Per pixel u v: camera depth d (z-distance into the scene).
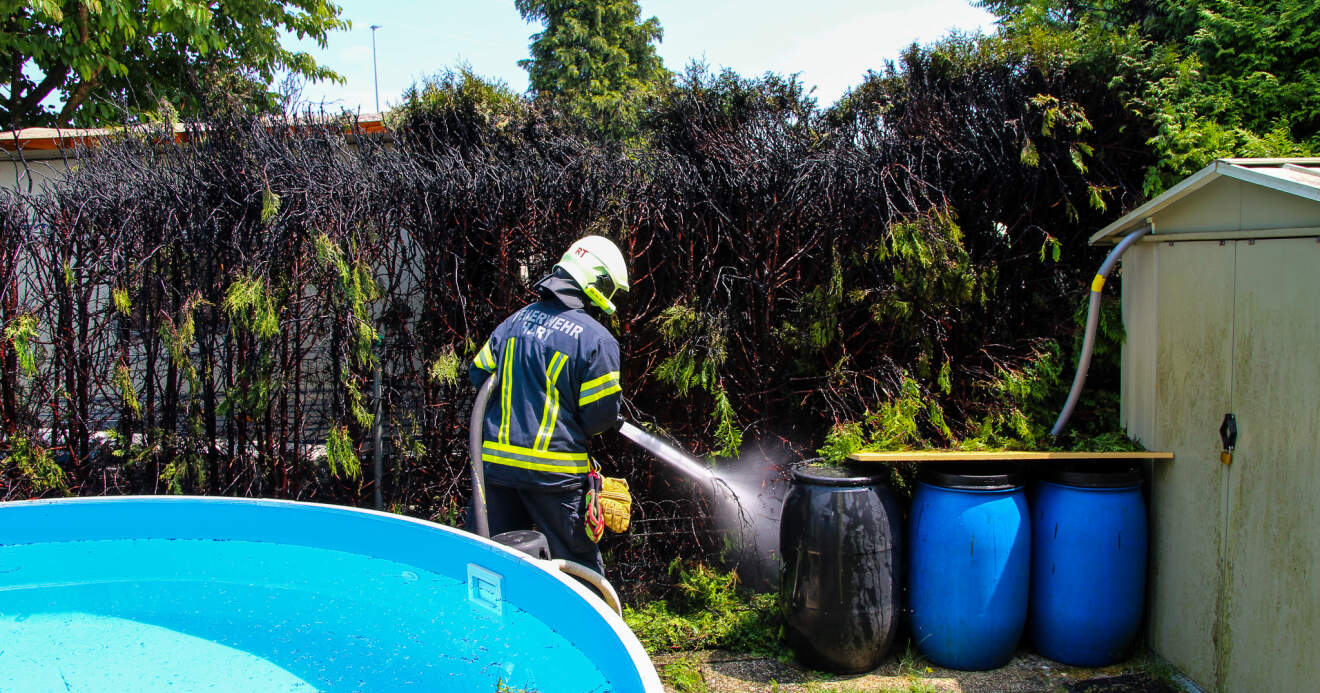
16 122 10.95
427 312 3.78
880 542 3.05
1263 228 2.65
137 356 3.92
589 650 1.98
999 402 3.62
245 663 2.19
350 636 2.28
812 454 3.83
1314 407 2.47
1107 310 3.41
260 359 3.68
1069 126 3.62
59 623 2.43
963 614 3.07
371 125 5.32
